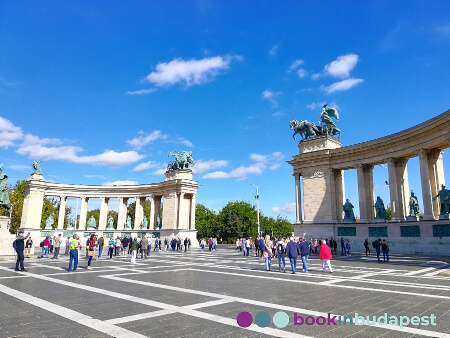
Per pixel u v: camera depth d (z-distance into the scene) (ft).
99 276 62.39
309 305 37.19
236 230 341.82
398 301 39.58
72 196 249.75
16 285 50.47
